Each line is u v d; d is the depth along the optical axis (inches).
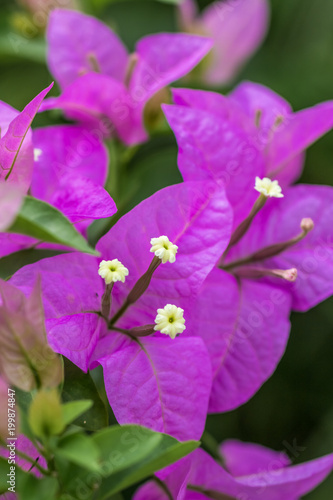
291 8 35.2
